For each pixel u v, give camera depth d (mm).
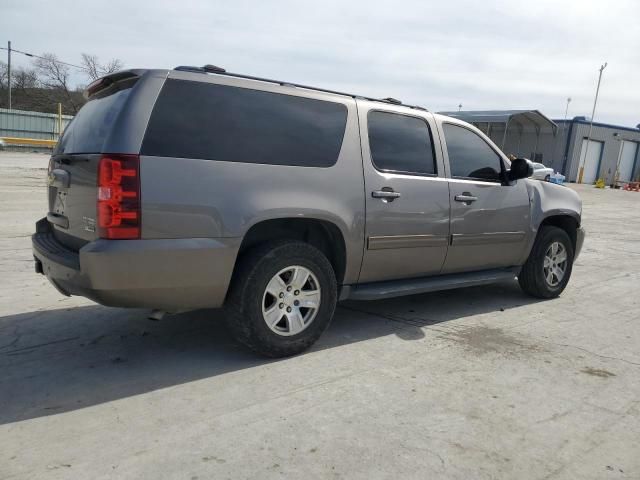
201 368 3803
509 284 6797
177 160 3391
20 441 2818
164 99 3439
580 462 2791
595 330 4969
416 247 4695
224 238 3543
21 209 10789
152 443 2828
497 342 4531
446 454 2811
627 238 11961
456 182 4961
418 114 4836
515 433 3049
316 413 3195
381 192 4355
